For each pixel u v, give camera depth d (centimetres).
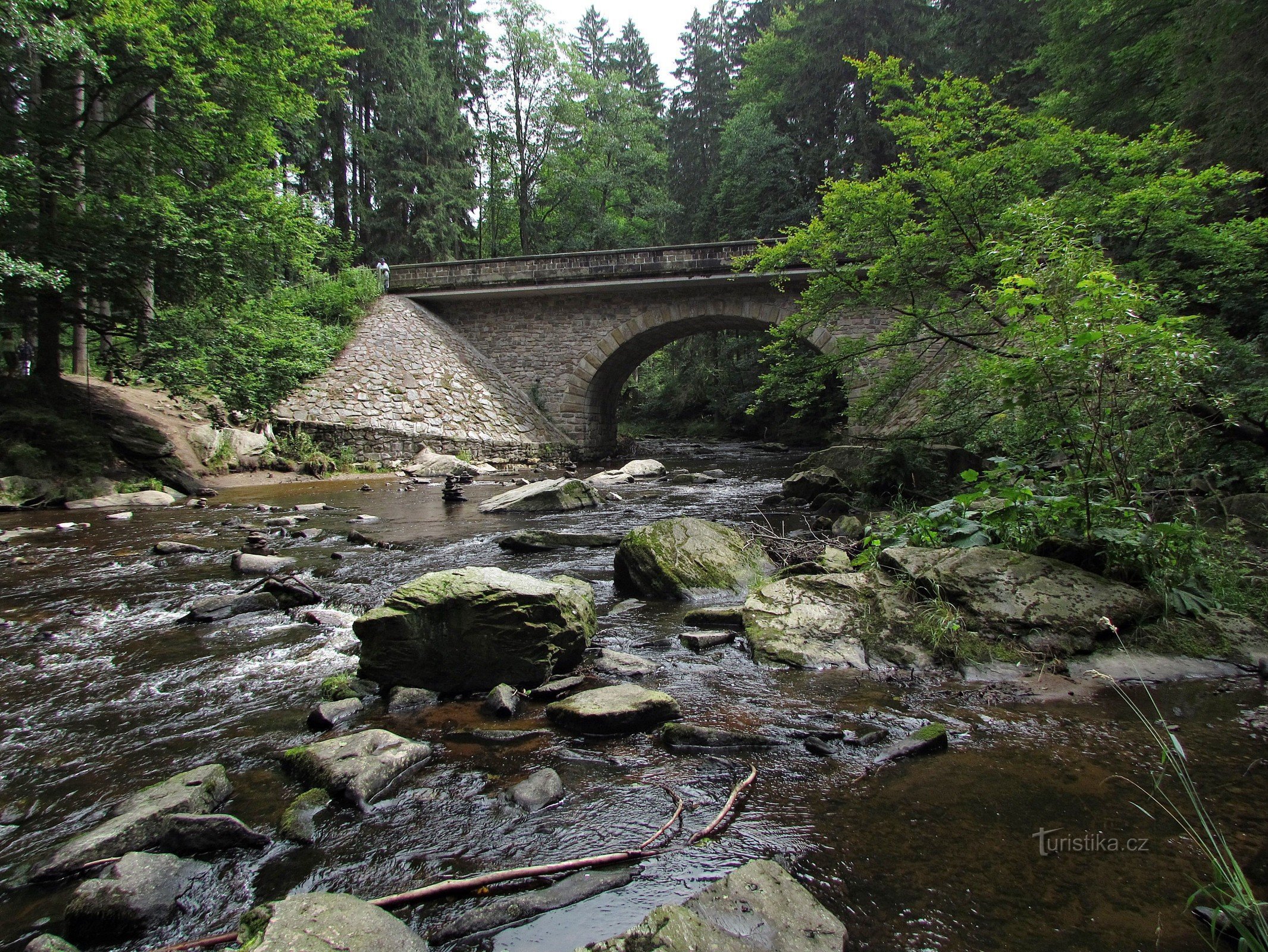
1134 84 1363
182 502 1184
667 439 3481
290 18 1516
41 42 998
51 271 1067
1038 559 397
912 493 891
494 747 277
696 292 2200
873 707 305
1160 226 645
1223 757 248
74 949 165
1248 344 682
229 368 1400
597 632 427
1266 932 151
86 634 446
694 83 4472
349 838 213
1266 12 897
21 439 1164
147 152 1371
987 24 2388
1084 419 421
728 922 162
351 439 1756
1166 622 355
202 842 208
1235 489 539
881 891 180
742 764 256
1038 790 230
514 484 1485
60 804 242
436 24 3675
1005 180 739
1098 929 165
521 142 3822
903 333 809
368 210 3434
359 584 570
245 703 331
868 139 2684
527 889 186
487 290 2291
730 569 535
